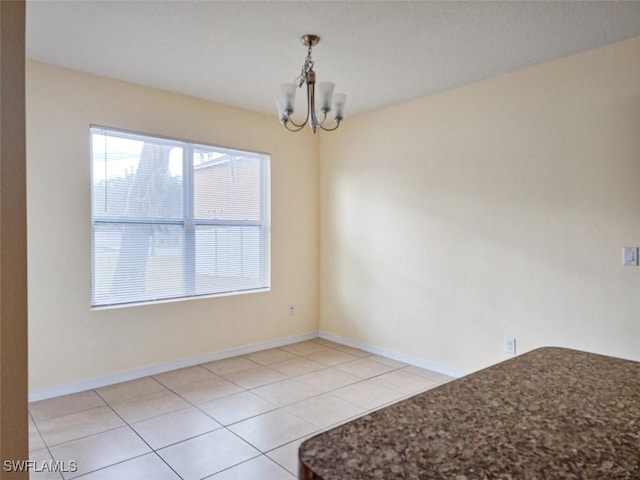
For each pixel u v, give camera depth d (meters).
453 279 3.54
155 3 2.19
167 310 3.63
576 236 2.85
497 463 0.71
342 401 3.03
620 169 2.65
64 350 3.11
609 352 2.71
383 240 4.10
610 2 2.18
